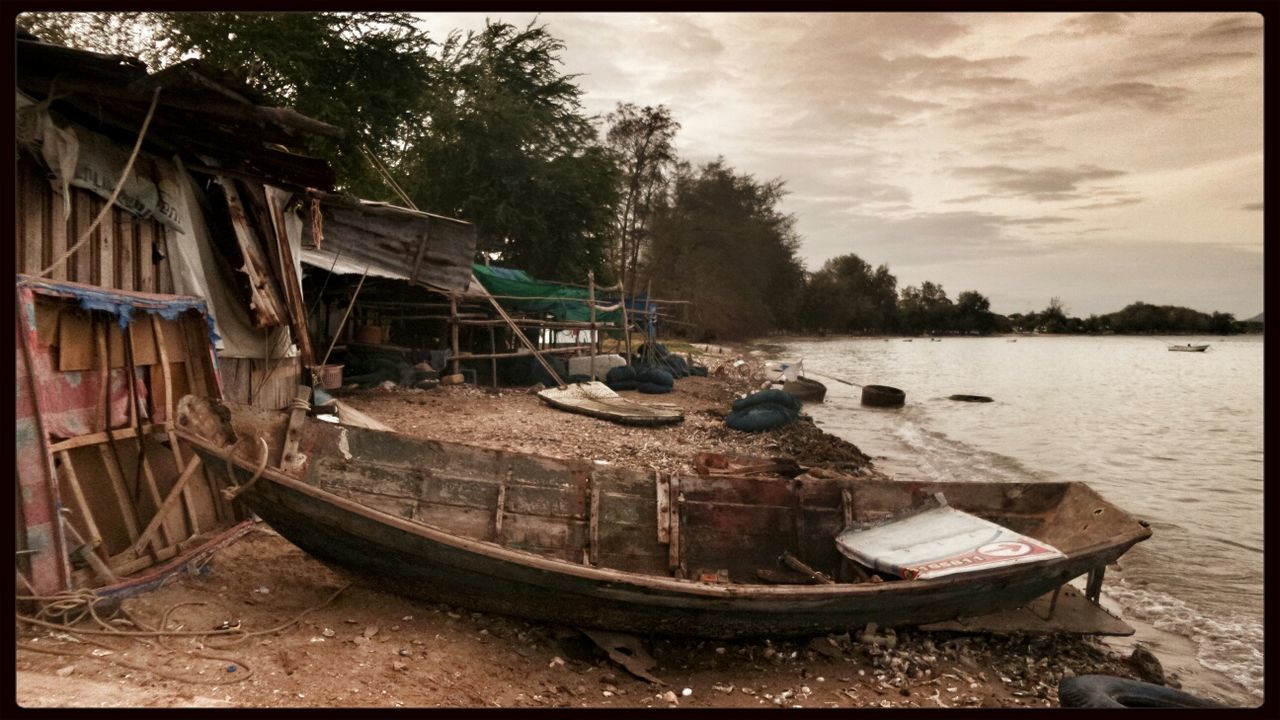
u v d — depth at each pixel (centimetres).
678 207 6406
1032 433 2338
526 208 3281
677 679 608
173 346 722
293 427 618
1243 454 2002
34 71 567
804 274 8688
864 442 2027
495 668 562
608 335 2991
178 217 766
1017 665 676
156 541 624
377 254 1380
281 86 2045
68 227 607
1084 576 991
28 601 488
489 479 701
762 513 762
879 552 693
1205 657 757
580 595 604
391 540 583
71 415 577
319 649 531
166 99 607
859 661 661
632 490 739
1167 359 7256
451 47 3400
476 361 2188
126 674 447
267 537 739
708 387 2597
